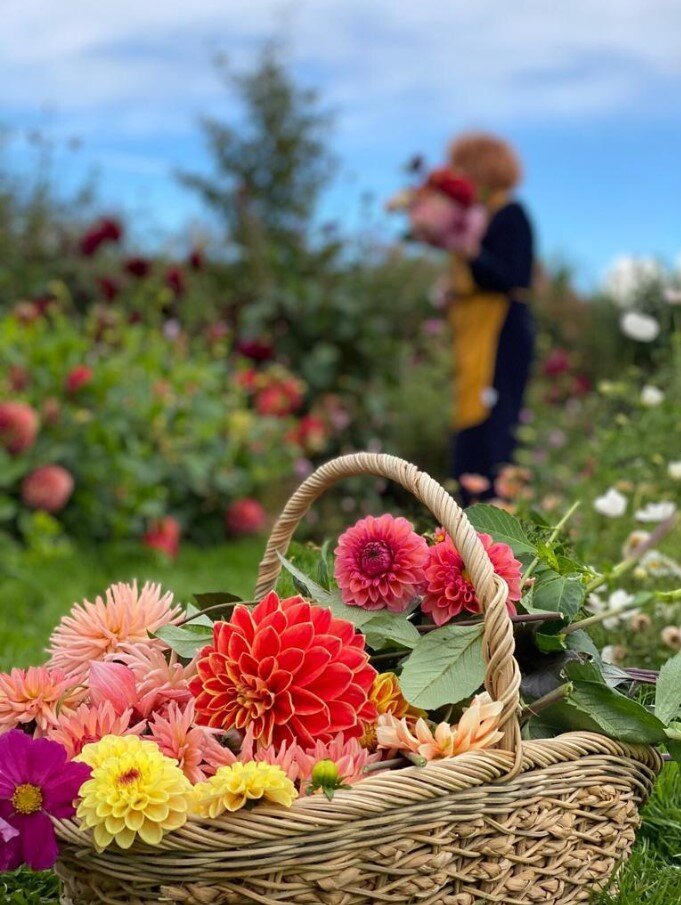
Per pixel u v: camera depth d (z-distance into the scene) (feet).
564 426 20.10
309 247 23.52
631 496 10.37
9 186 21.45
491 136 15.39
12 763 3.78
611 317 29.09
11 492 13.52
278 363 20.15
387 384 20.97
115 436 14.21
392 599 4.63
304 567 5.97
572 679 4.49
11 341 14.65
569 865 4.29
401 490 16.75
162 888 3.65
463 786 3.87
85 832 3.72
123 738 3.89
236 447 16.29
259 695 4.10
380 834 3.73
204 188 27.07
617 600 7.36
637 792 4.68
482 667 4.30
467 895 3.97
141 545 13.82
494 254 15.02
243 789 3.63
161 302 18.76
